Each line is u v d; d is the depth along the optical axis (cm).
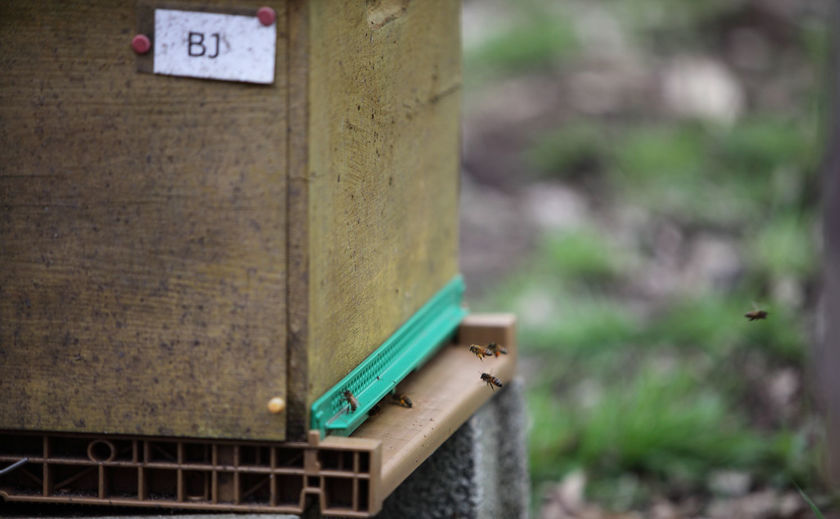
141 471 344
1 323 339
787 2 1658
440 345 459
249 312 327
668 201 1119
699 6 1634
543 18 1586
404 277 407
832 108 696
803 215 1044
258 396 330
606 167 1211
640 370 813
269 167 320
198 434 335
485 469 464
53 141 329
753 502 630
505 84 1417
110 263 332
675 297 941
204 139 322
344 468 338
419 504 459
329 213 334
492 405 475
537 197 1162
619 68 1452
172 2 317
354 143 350
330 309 341
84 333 336
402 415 390
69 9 322
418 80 407
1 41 326
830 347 670
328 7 323
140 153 326
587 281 972
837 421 648
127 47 321
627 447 670
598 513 628
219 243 326
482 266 1024
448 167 450
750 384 784
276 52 314
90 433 342
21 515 360
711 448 671
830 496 616
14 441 353
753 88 1427
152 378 335
